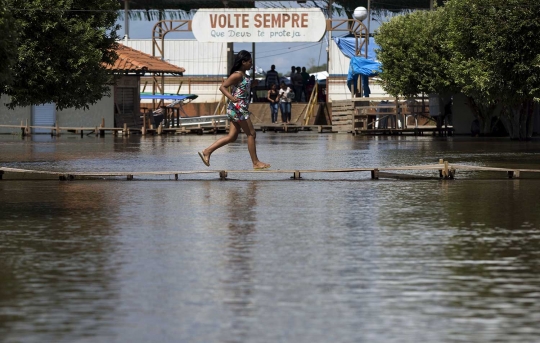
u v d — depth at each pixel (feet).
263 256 46.83
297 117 327.06
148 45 356.59
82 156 136.15
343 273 42.29
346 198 74.90
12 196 76.89
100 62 163.43
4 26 86.69
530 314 34.63
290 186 86.02
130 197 75.92
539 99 146.20
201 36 306.14
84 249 49.06
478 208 67.62
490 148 159.43
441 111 239.09
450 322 33.50
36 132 252.42
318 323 33.45
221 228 57.00
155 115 279.28
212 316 34.50
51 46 143.84
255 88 343.87
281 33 303.27
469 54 163.02
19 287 39.37
